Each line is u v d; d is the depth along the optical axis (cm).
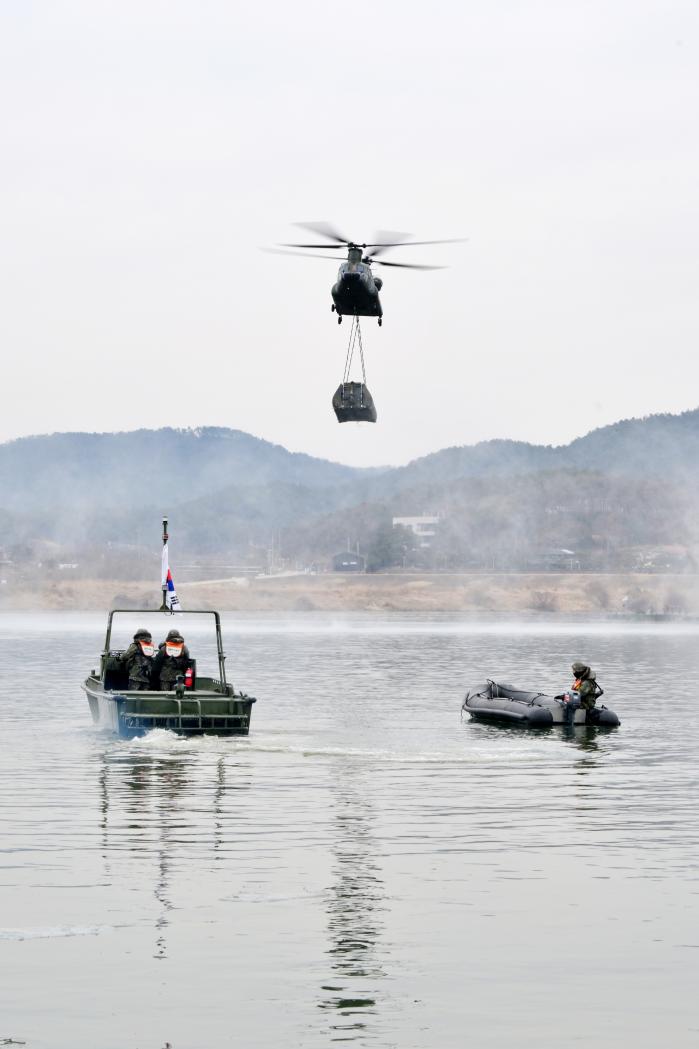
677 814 4231
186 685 6334
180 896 3109
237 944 2728
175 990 2448
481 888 3206
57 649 15775
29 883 3225
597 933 2827
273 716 7350
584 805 4403
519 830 3944
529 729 6706
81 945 2720
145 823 4028
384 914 2967
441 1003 2386
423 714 7481
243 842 3738
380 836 3850
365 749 5847
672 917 2953
